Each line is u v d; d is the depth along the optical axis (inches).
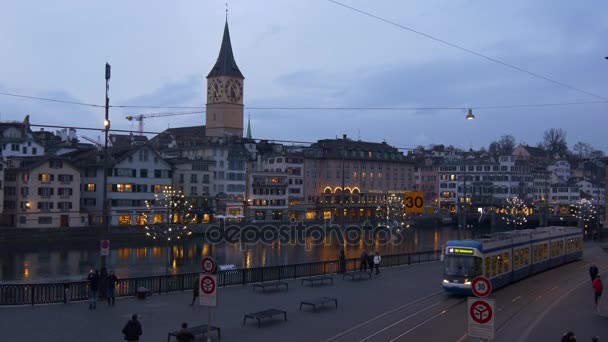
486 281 682.2
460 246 1327.5
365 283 1501.0
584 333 975.0
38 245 3041.3
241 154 4485.7
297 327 967.0
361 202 5408.5
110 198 3673.7
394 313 1099.3
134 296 1228.5
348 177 5369.1
